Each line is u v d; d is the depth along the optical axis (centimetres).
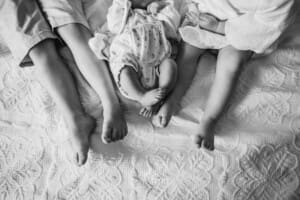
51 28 111
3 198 96
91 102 107
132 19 109
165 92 98
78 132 99
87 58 107
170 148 100
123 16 109
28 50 105
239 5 105
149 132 102
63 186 96
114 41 107
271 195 97
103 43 107
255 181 96
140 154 99
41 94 108
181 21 115
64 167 98
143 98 98
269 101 106
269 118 104
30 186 97
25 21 107
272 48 111
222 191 94
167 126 103
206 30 110
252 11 104
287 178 98
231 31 106
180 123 104
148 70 104
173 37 112
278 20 101
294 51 116
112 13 110
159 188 95
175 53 111
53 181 97
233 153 98
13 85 111
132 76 100
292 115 104
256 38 104
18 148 102
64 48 114
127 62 100
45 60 106
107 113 101
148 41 104
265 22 102
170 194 94
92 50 108
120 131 99
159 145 100
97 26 119
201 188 94
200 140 98
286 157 99
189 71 109
